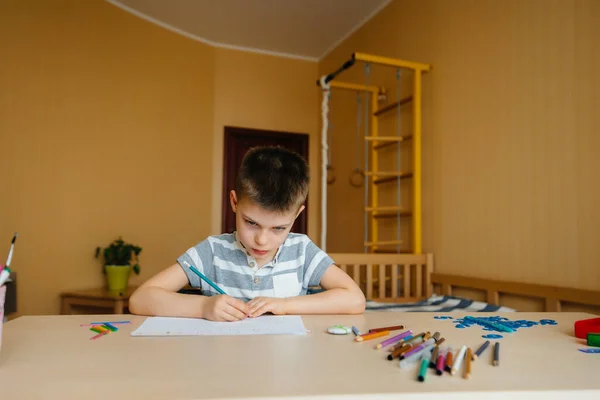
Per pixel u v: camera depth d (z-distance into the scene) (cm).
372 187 317
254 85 421
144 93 352
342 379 53
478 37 233
